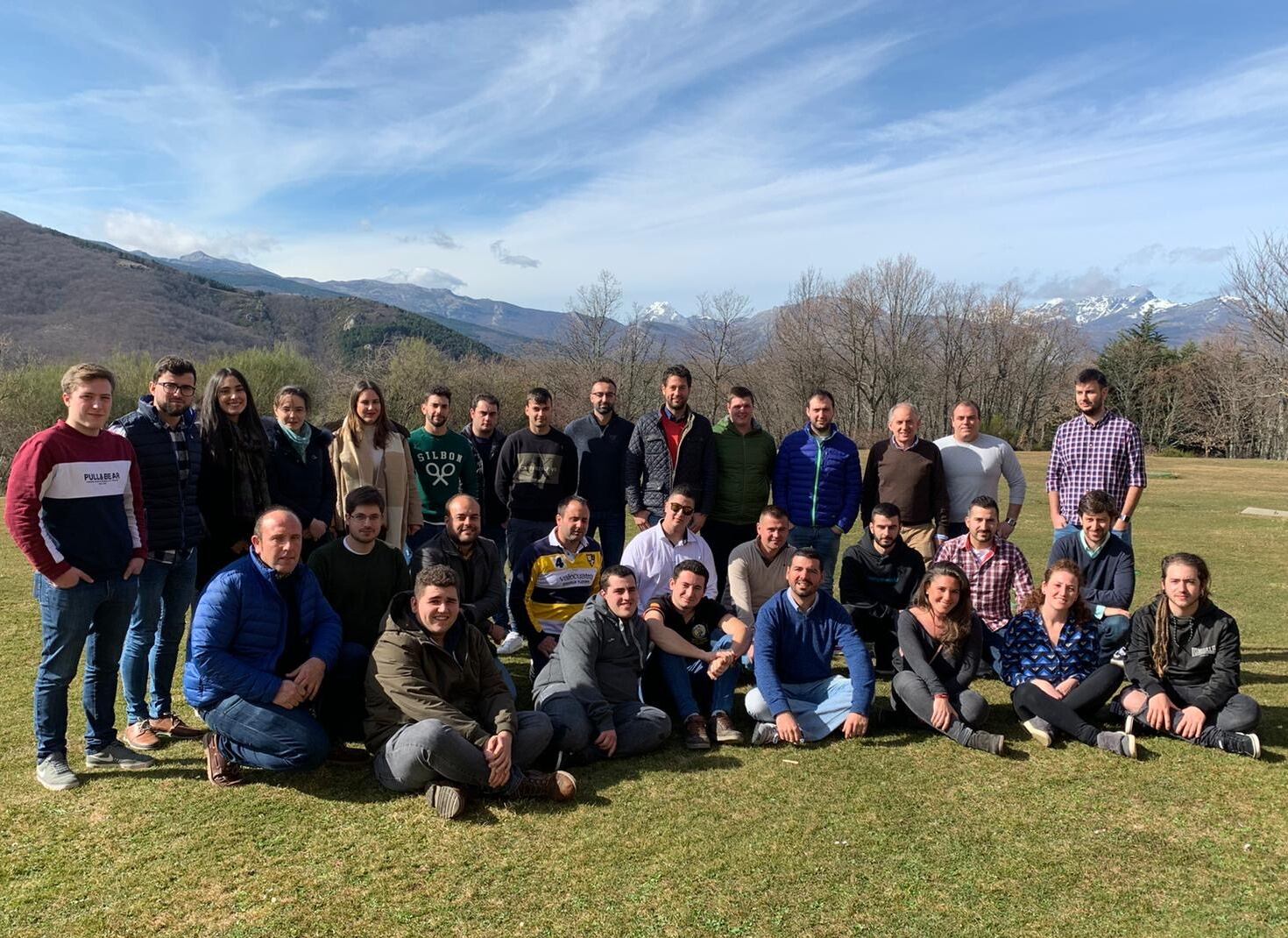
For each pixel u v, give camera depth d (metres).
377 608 4.60
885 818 3.52
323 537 5.40
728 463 6.42
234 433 4.80
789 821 3.48
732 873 3.05
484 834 3.35
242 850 3.20
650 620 4.71
